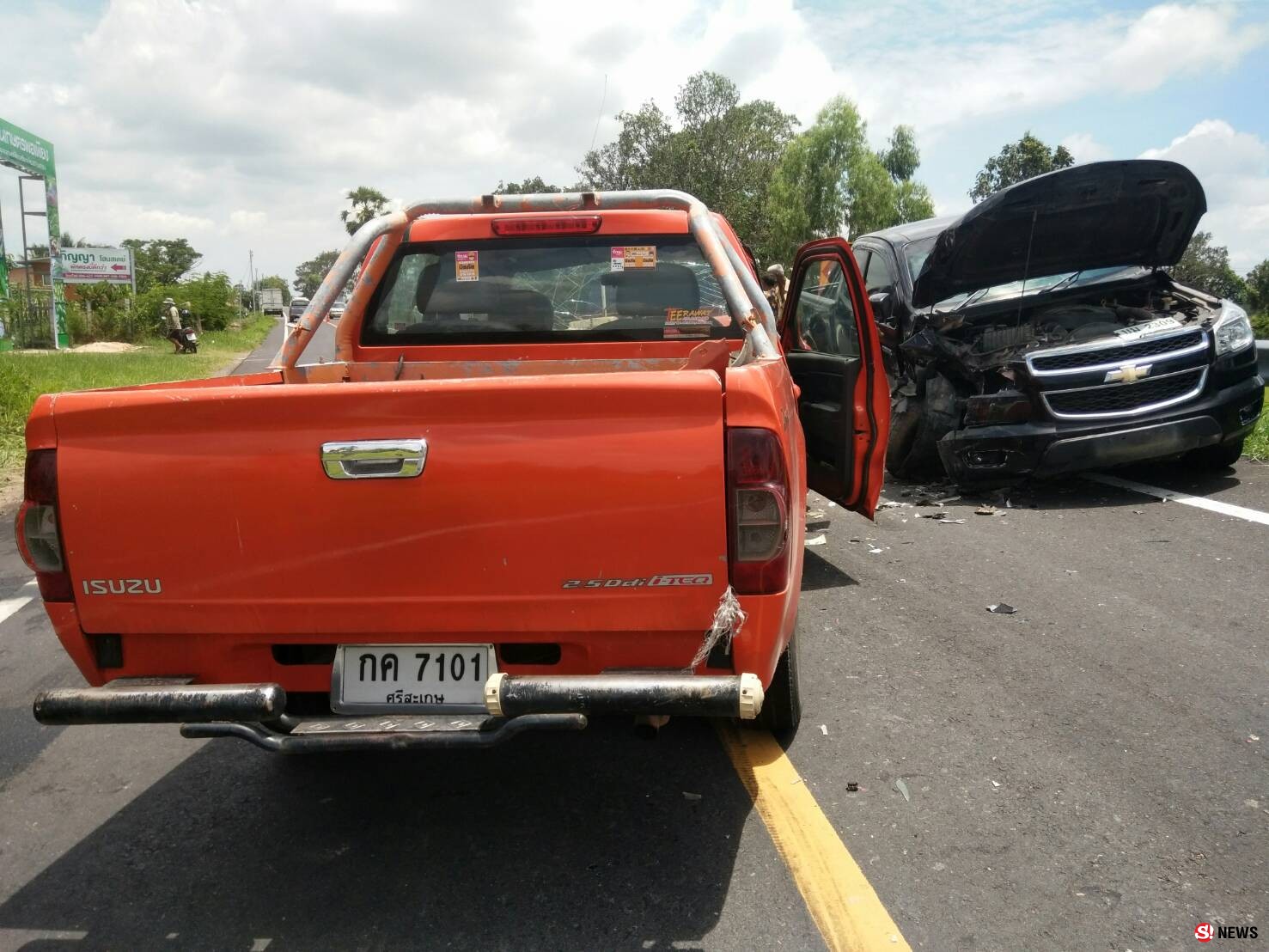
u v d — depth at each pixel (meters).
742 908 2.81
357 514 2.70
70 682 4.75
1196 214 7.66
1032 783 3.42
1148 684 4.16
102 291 39.81
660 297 4.61
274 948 2.71
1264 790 3.31
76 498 2.79
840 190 54.59
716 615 2.67
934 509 7.53
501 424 2.66
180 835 3.34
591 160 56.81
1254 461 8.37
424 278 4.66
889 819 3.24
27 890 3.03
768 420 2.65
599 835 3.23
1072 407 7.29
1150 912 2.72
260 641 2.83
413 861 3.12
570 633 2.74
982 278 7.99
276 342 47.06
